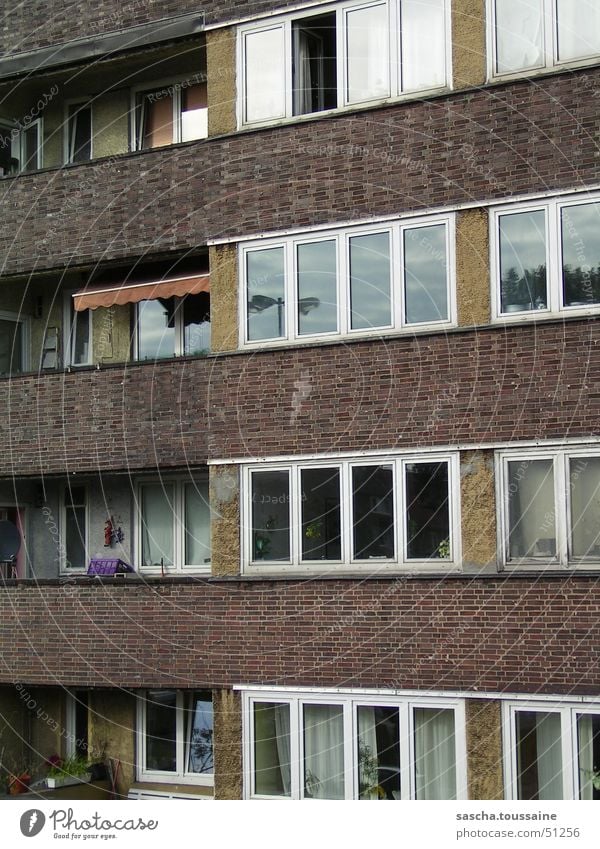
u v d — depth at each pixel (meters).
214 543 22.61
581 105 20.34
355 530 21.50
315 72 22.78
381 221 21.70
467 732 20.34
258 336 22.67
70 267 24.59
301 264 22.39
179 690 24.39
